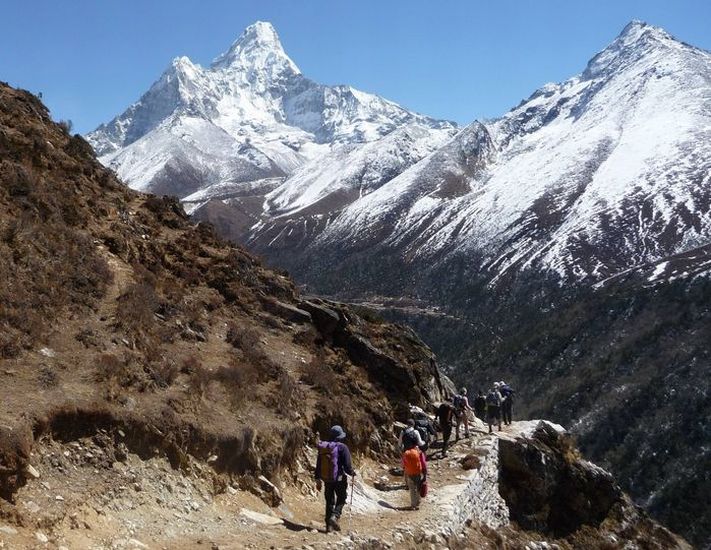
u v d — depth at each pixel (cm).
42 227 1459
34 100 1988
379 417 1867
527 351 12756
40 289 1289
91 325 1302
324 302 2188
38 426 956
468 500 1652
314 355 1875
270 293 2041
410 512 1430
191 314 1612
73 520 884
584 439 9425
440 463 1867
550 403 10556
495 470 1973
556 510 2212
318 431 1574
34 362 1105
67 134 2016
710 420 8450
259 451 1287
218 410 1291
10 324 1156
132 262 1689
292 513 1246
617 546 2231
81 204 1708
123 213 1862
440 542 1321
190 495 1094
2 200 1448
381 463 1762
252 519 1129
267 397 1467
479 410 2397
